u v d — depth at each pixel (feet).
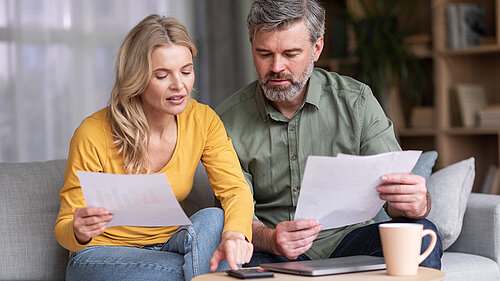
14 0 12.62
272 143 6.27
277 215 6.35
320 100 6.29
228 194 5.73
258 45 5.68
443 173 7.37
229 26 14.94
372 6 13.91
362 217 5.03
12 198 6.61
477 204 7.03
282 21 5.52
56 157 13.07
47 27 13.00
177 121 6.05
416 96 12.64
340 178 4.45
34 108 12.85
